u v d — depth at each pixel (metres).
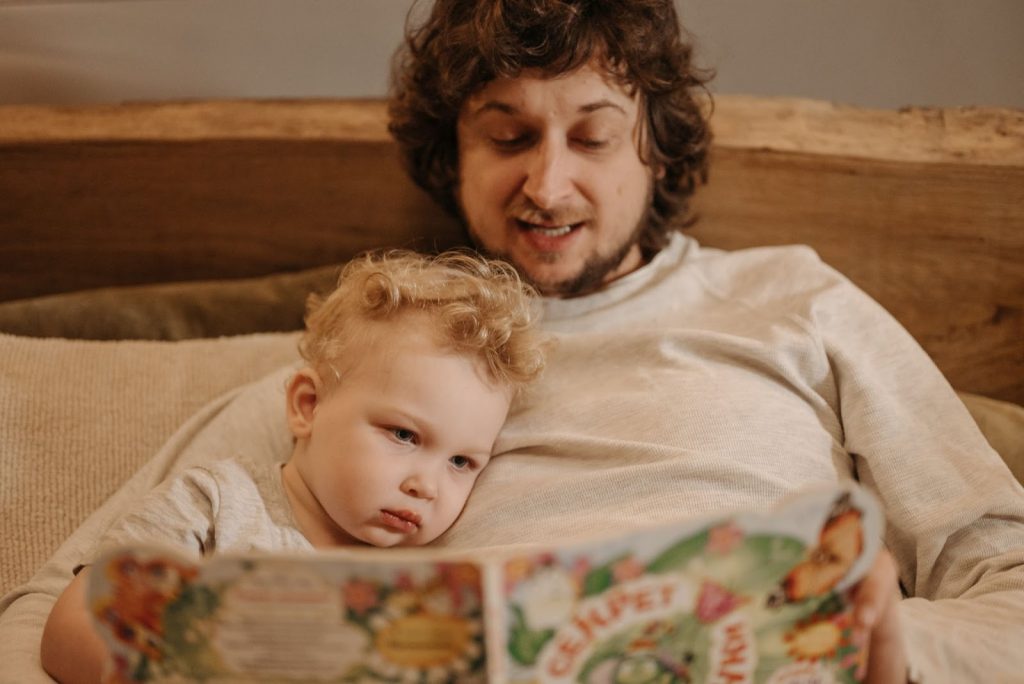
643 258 1.23
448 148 1.25
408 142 1.26
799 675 0.64
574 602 0.56
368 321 0.94
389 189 1.38
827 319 1.08
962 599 0.88
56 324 1.28
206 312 1.31
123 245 1.43
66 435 1.13
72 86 1.48
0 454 1.10
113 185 1.40
